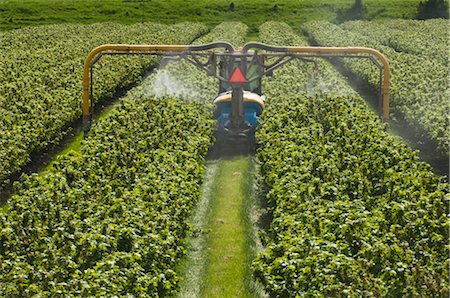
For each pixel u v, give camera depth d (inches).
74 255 447.2
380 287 392.2
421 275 406.0
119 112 819.4
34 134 758.5
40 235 476.1
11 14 2632.9
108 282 406.0
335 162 606.9
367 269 416.2
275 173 609.6
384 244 438.6
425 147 839.1
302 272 413.1
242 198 686.5
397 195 533.3
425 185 558.6
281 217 504.7
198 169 661.3
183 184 591.8
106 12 2699.3
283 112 812.0
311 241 440.5
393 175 565.9
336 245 431.2
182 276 522.6
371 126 748.0
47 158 829.8
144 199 546.0
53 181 572.1
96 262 437.1
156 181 576.7
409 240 466.3
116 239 464.4
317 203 519.2
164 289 469.1
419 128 849.5
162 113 810.8
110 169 620.7
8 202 533.0
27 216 502.3
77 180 594.2
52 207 514.3
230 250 566.9
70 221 486.9
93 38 1759.4
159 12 2726.4
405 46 1706.4
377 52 845.2
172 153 676.1
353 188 557.0
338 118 772.0
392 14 2738.7
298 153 626.8
